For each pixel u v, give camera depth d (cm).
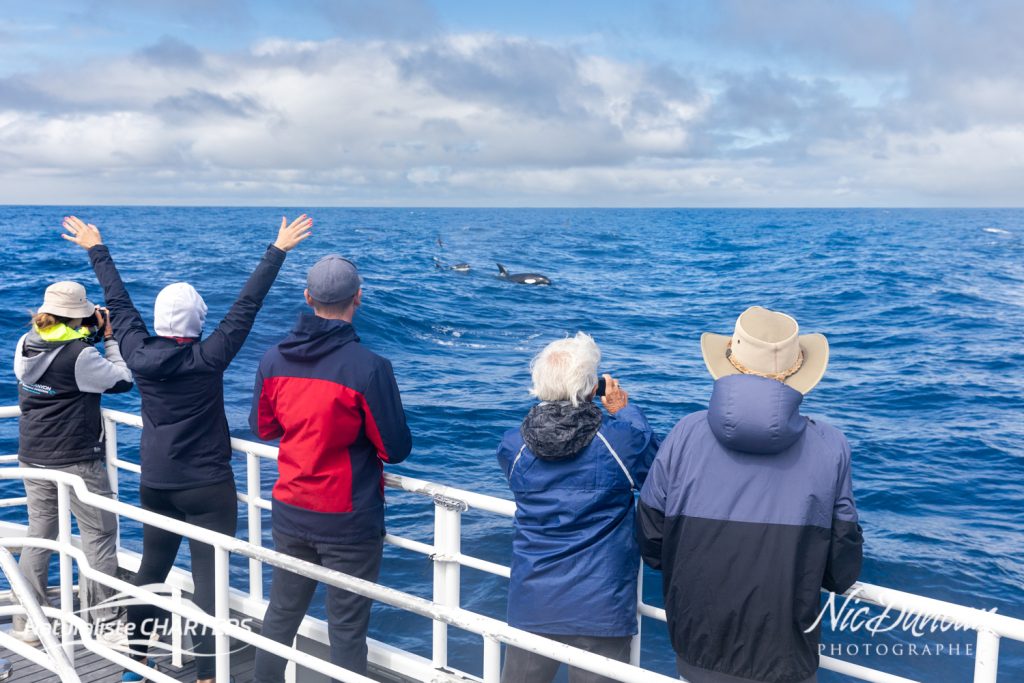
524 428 291
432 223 12056
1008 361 1984
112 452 489
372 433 332
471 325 2455
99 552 440
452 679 270
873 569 801
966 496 1019
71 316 420
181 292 381
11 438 1212
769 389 240
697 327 2617
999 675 611
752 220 14400
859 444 1251
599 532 285
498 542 826
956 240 7200
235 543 309
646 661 636
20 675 415
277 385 337
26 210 18400
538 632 285
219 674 320
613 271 4572
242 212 19225
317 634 420
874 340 2306
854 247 6188
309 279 333
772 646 246
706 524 251
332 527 337
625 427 286
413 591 721
